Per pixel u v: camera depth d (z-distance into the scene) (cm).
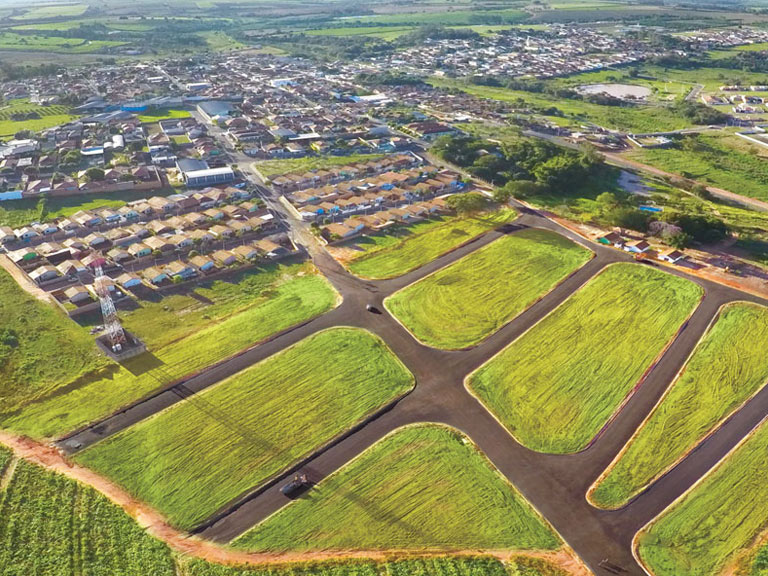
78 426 8088
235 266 12388
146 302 11106
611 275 12225
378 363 9506
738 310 10919
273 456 7712
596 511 7031
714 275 12206
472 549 6556
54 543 6400
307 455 7744
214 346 9831
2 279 11744
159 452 7712
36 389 8750
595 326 10538
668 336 10244
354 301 11256
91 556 6288
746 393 8906
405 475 7469
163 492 7156
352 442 7975
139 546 6444
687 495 7244
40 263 12362
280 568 6266
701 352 9825
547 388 9031
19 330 10050
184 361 9444
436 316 10819
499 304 11231
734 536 6719
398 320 10681
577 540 6681
